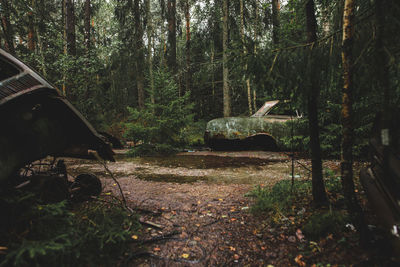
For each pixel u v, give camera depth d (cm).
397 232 159
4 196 219
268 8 1309
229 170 635
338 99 646
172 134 981
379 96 295
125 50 1437
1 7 808
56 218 220
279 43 296
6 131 234
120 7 1509
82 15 1867
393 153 207
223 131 924
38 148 272
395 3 205
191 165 718
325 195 312
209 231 291
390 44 218
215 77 1788
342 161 256
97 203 357
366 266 192
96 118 1175
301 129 727
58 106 300
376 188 232
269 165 684
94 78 1188
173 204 382
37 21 1092
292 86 286
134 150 922
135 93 2148
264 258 230
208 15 1492
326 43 279
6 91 238
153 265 225
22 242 184
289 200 340
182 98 995
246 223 306
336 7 329
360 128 598
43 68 1078
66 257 198
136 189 468
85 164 747
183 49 2173
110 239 226
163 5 1608
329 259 211
